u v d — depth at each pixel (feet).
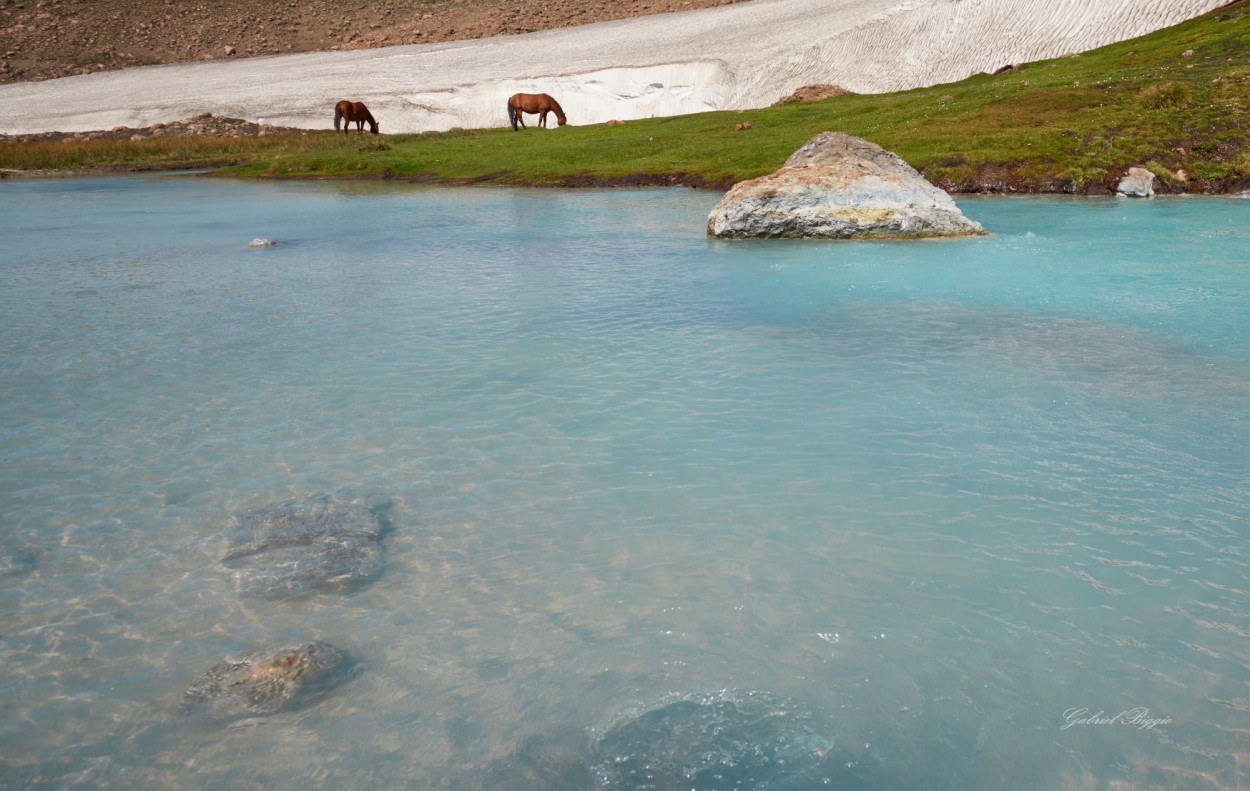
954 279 48.85
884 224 63.57
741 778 13.55
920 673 15.93
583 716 15.01
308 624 17.89
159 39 340.18
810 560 19.77
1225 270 48.47
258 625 17.92
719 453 25.66
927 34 208.44
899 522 21.33
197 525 22.18
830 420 27.91
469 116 240.53
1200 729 14.42
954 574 19.07
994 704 15.11
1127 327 37.91
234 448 27.04
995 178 87.97
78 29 338.75
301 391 32.27
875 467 24.39
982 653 16.43
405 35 338.54
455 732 14.71
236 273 56.90
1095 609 17.67
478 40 318.45
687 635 17.20
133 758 14.29
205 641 17.42
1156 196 80.12
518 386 32.22
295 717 15.19
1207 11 171.83
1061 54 186.70
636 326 40.27
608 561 20.01
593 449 26.27
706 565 19.70
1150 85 108.78
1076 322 38.96
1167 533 20.45
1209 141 85.05
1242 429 26.27
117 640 17.47
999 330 37.99
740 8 301.84
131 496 23.80
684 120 171.94
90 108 254.06
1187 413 27.71
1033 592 18.31
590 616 17.93
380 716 15.15
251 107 248.32
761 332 38.60
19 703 15.66
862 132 113.39
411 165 144.46
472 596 18.78
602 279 51.49
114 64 314.14
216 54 328.49
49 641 17.46
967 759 13.88
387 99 248.11
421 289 50.08
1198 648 16.43
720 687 15.66
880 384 31.17
